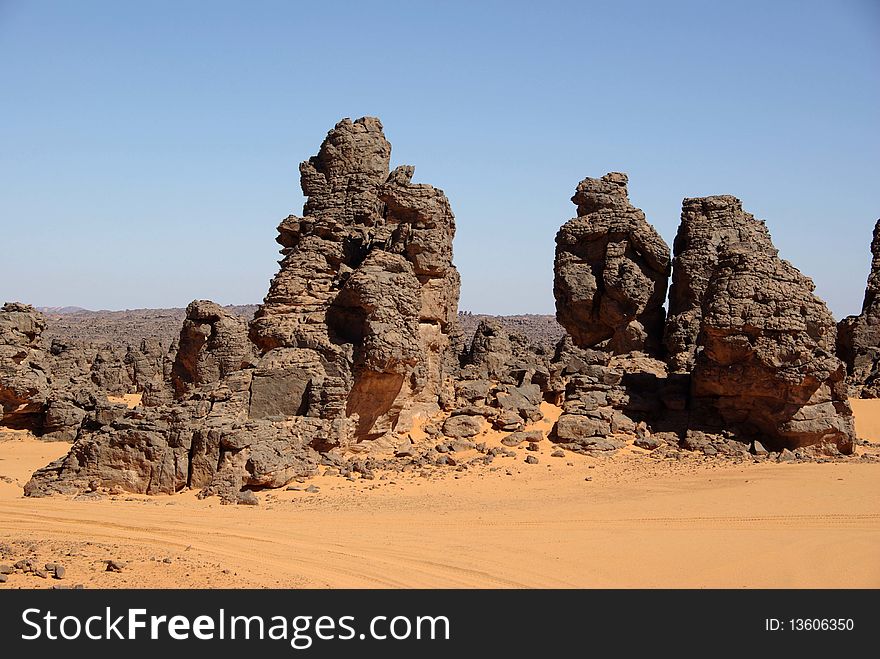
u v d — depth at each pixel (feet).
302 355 150.30
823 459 146.41
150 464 130.21
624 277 180.55
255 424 134.82
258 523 111.86
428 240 164.14
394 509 120.67
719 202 182.19
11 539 102.99
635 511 119.24
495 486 134.41
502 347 197.88
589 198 185.47
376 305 149.69
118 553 97.04
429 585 90.38
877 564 95.61
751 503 121.80
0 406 198.70
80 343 325.62
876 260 238.48
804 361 148.46
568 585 90.99
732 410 154.30
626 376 164.04
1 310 207.72
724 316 150.10
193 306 223.92
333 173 179.11
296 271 163.43
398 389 151.43
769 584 90.99
